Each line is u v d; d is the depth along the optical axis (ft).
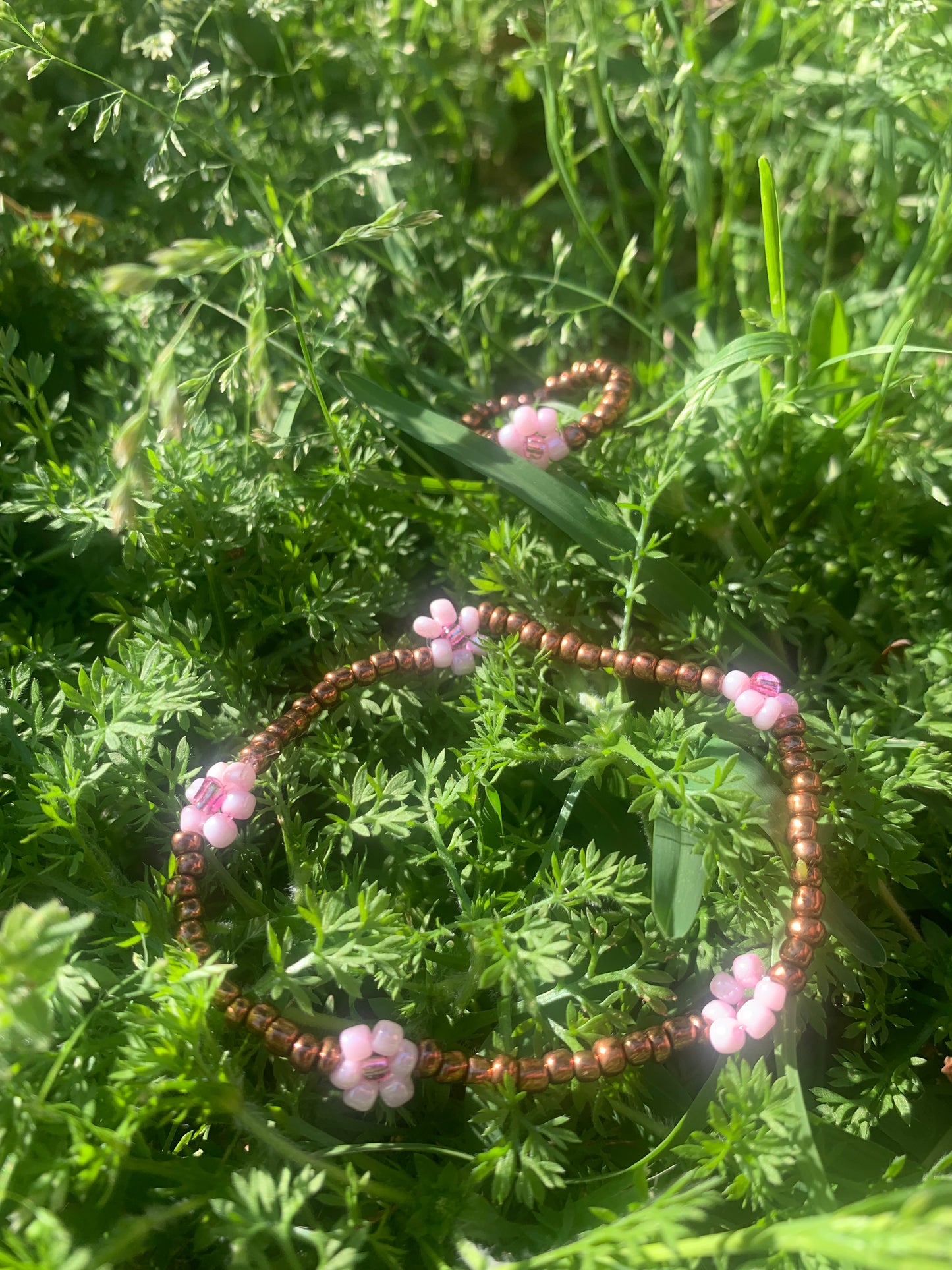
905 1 0.34
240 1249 0.21
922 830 0.34
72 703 0.28
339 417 0.38
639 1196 0.24
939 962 0.31
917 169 0.48
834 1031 0.32
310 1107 0.28
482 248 0.44
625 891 0.32
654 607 0.37
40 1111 0.22
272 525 0.37
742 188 0.48
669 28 0.53
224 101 0.40
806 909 0.28
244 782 0.29
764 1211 0.25
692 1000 0.30
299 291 0.42
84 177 0.49
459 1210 0.24
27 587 0.40
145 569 0.36
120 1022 0.25
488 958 0.27
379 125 0.49
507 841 0.31
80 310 0.43
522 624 0.34
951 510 0.39
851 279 0.46
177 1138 0.27
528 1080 0.26
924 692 0.34
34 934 0.20
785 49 0.42
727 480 0.40
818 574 0.40
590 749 0.30
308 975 0.27
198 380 0.31
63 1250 0.20
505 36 0.55
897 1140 0.29
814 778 0.30
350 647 0.35
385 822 0.28
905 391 0.39
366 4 0.47
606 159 0.51
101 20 0.46
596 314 0.47
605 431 0.38
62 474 0.34
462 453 0.36
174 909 0.28
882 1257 0.18
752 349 0.33
